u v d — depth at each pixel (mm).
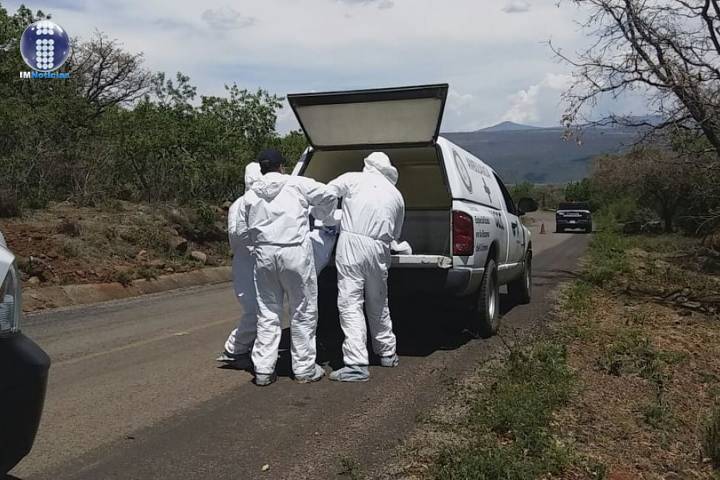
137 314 10078
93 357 7262
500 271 8875
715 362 7664
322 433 4906
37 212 14672
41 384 3129
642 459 4688
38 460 4430
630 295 12453
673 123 12195
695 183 16484
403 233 8055
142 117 19453
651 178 28016
